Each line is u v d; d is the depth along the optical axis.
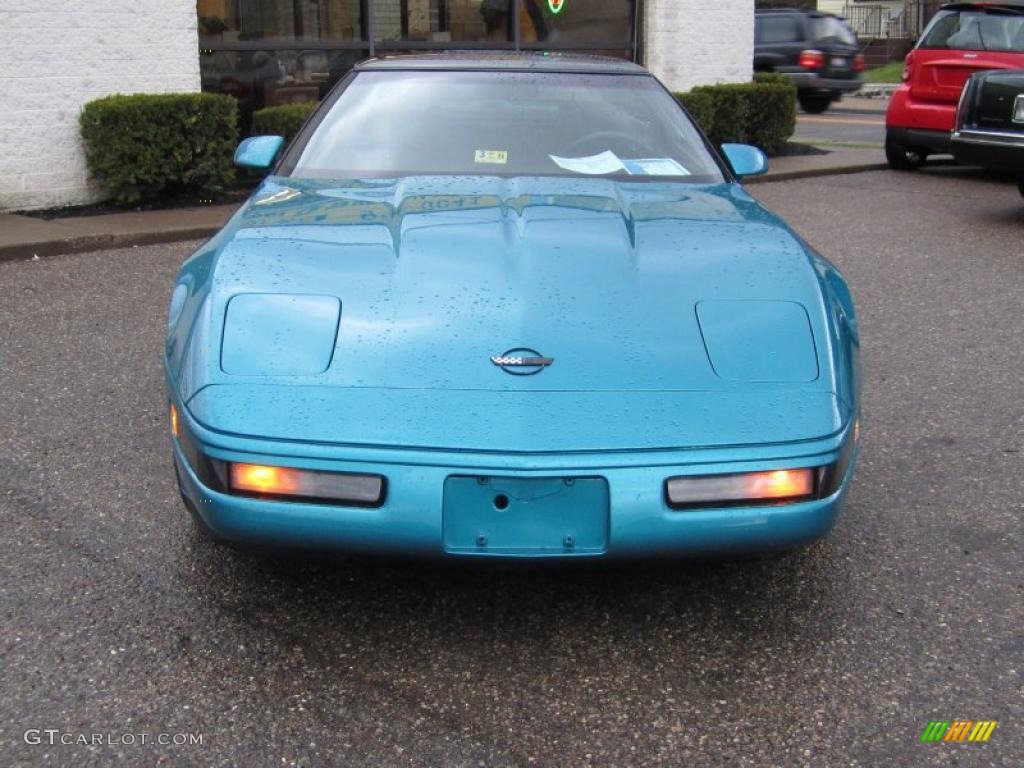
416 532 2.62
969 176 12.65
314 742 2.51
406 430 2.62
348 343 2.78
